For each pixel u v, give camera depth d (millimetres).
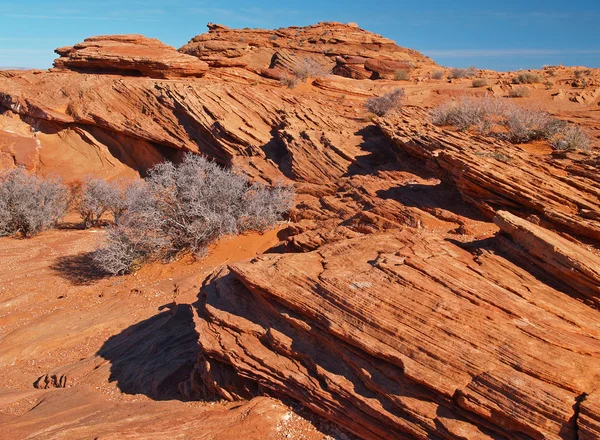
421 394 5953
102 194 24156
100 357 11422
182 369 9547
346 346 6727
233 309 8266
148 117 30094
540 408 5266
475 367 5824
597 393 5375
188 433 6629
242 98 28797
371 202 14125
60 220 25750
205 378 8234
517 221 8148
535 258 7711
